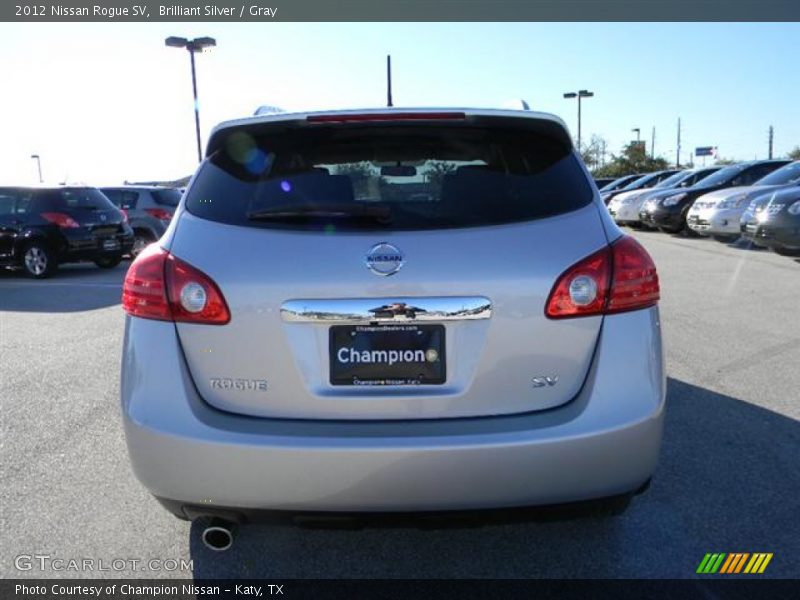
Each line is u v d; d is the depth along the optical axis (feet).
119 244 43.19
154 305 7.59
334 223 7.56
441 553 9.17
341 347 7.35
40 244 39.40
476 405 7.38
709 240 50.44
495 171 8.12
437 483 7.06
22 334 22.84
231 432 7.20
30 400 15.42
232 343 7.38
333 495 7.09
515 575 8.64
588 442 7.18
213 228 7.71
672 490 10.60
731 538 9.31
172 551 9.26
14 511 10.26
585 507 7.45
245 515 7.38
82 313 27.07
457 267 7.29
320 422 7.35
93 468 11.75
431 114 8.25
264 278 7.34
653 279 7.82
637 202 61.41
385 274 7.26
